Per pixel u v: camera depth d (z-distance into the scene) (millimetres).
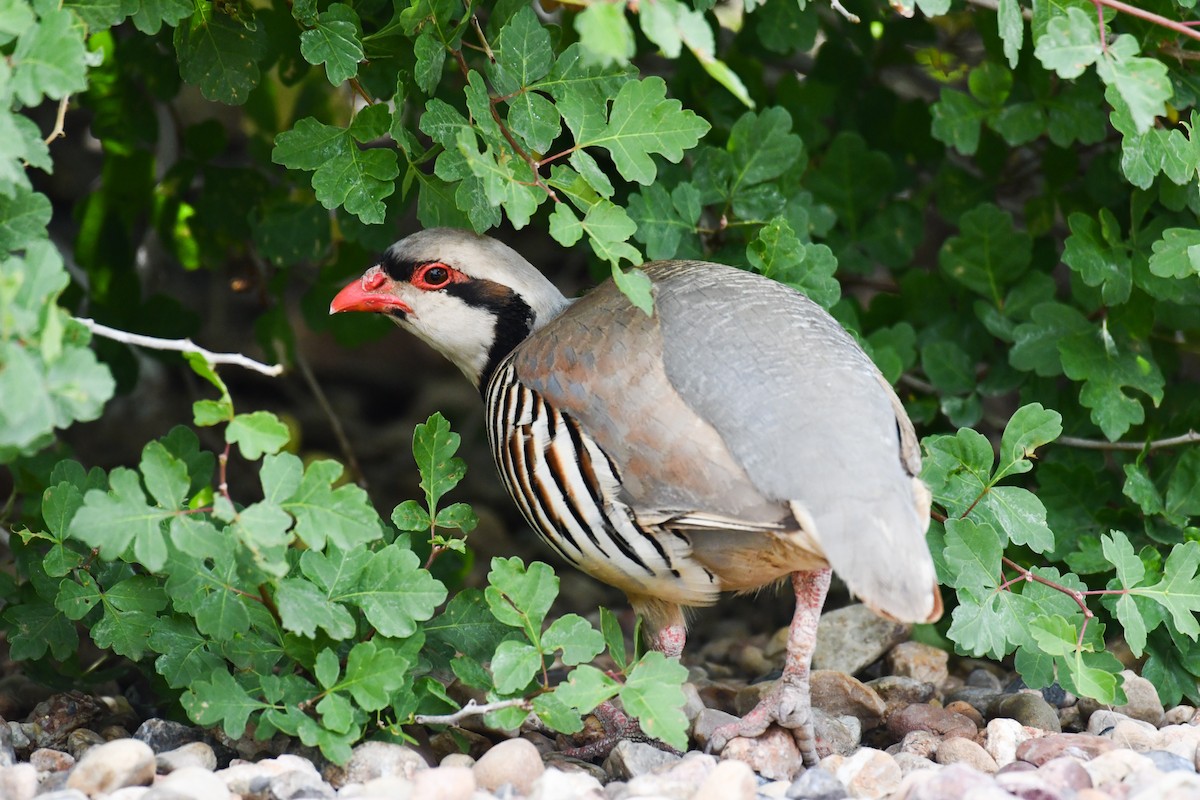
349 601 7848
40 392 6273
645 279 7707
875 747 8977
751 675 11031
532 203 7820
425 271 9727
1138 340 10398
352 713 7695
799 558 7785
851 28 12211
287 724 7617
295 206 11789
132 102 11992
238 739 8141
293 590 7625
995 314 11062
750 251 9492
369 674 7664
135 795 6781
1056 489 10297
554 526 8445
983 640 8469
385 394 17141
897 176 12547
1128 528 10242
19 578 9438
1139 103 7438
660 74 12820
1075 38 7555
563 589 13117
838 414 7527
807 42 11141
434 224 9172
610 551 8195
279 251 11836
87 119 16016
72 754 8398
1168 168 8508
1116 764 7441
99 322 12523
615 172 10852
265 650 8141
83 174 16219
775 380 7672
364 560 7902
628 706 7559
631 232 7797
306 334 16953
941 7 7926
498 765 7512
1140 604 9359
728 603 12797
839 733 8672
